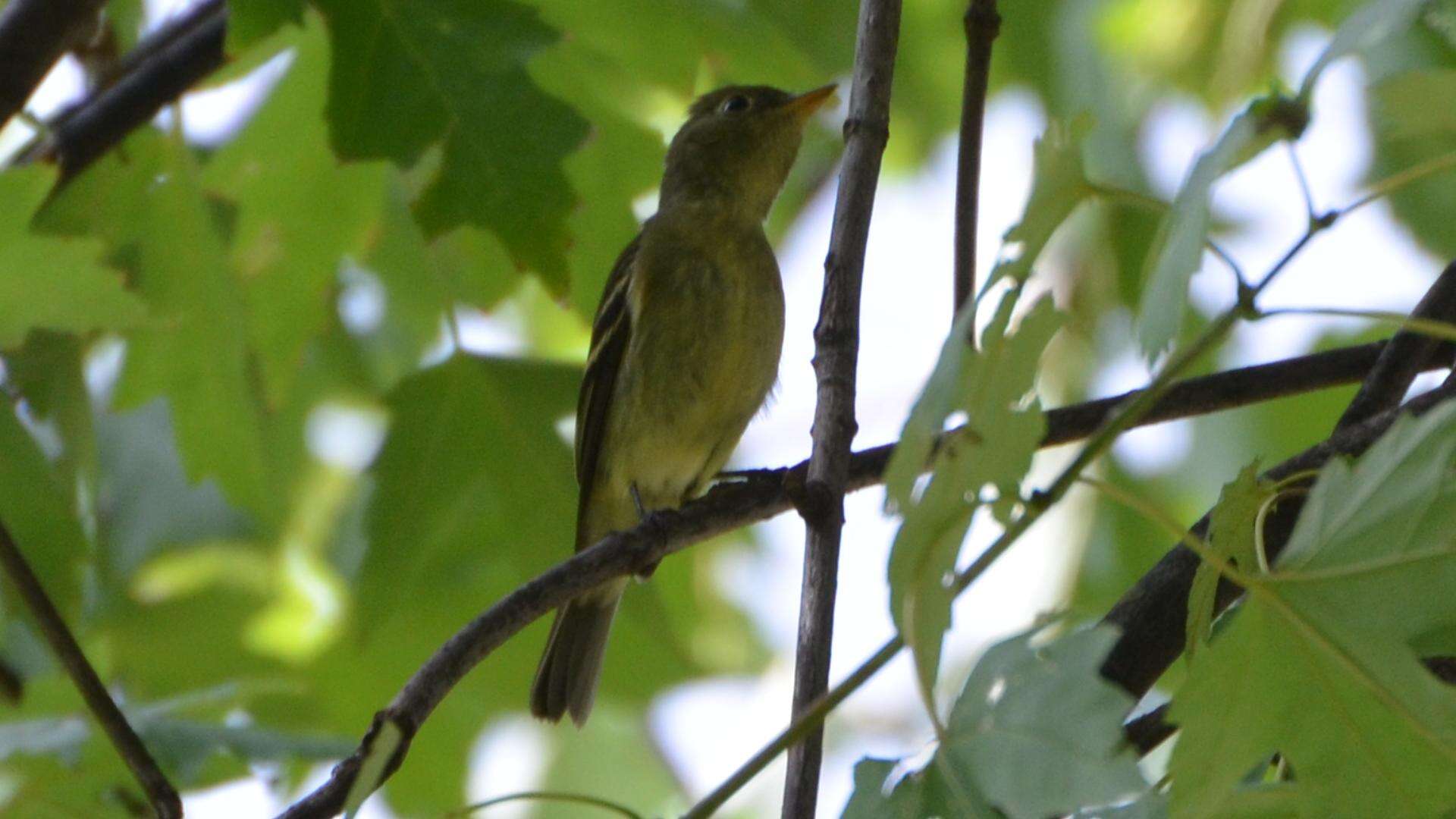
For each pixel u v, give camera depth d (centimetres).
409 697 542
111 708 635
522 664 1148
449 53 850
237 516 1270
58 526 941
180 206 1004
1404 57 940
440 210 852
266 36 831
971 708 386
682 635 1145
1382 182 376
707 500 702
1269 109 378
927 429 361
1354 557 408
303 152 1009
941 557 369
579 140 852
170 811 625
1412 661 401
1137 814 438
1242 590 532
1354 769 414
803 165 1465
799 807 496
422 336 1266
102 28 1068
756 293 1120
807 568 556
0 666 914
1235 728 418
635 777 1586
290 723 1155
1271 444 1131
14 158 973
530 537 1022
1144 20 1227
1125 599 560
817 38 1111
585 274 1042
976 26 736
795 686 531
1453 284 646
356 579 995
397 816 1169
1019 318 379
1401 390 642
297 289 1029
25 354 995
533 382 1017
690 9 1056
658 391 1088
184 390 1031
